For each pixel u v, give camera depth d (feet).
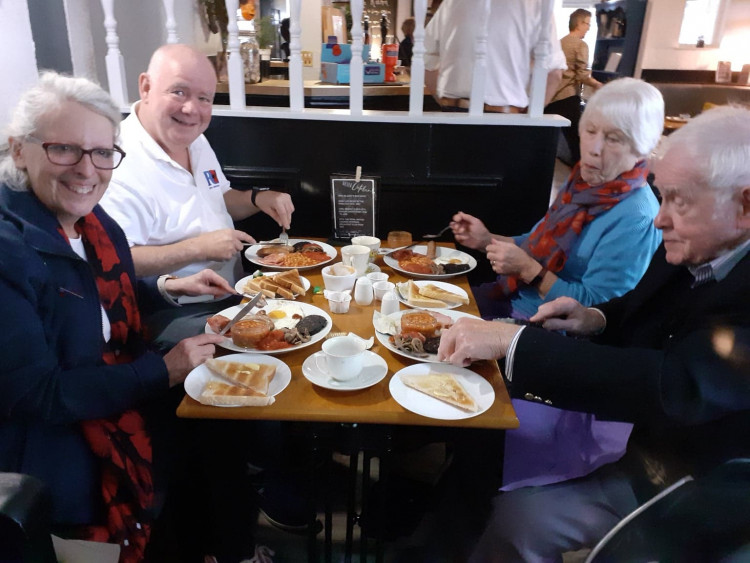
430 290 5.69
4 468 3.86
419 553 5.62
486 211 8.35
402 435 5.84
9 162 4.03
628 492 4.27
